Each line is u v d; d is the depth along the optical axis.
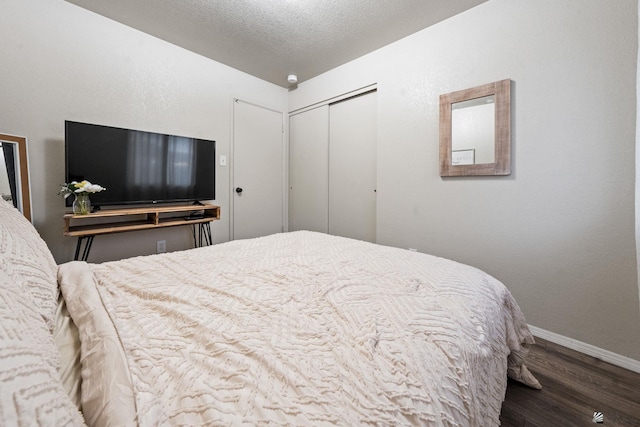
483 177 2.03
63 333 0.67
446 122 2.18
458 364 0.61
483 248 2.05
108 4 2.09
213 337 0.66
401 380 0.53
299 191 3.67
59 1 2.04
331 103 3.22
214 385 0.51
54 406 0.35
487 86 1.96
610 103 1.53
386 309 0.80
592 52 1.58
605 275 1.58
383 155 2.65
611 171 1.54
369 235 2.95
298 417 0.44
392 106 2.57
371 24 2.27
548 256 1.77
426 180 2.36
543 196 1.78
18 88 1.92
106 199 2.21
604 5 1.54
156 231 2.65
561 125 1.69
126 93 2.38
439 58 2.24
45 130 2.03
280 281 1.04
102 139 2.18
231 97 3.13
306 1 2.02
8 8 1.87
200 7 2.10
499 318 0.95
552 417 1.15
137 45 2.42
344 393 0.50
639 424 1.12
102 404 0.44
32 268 0.68
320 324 0.74
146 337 0.67
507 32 1.88
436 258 1.35
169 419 0.43
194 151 2.76
